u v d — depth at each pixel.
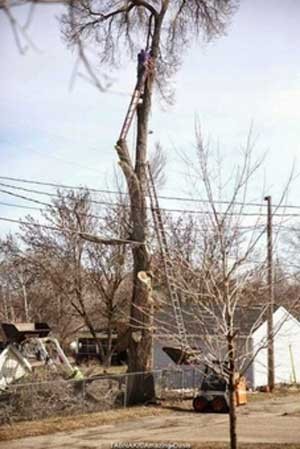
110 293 38.16
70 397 23.05
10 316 45.66
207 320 15.47
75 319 45.47
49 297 43.78
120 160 26.41
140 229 26.00
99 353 42.97
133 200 26.20
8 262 44.44
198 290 13.29
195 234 20.59
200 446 16.27
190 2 24.12
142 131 26.56
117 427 20.86
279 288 17.45
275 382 33.84
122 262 37.88
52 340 26.69
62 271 38.72
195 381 28.22
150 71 26.64
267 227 14.42
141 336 26.38
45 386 22.53
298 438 17.73
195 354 13.77
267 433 18.83
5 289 47.38
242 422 21.47
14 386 22.03
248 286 14.79
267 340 16.80
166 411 24.22
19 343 26.19
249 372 32.84
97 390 24.34
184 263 16.83
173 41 27.28
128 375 25.41
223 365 12.45
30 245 39.84
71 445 17.58
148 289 25.55
